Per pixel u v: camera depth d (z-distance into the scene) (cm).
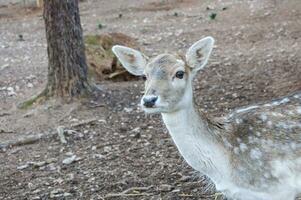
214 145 618
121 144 993
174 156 926
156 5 2462
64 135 1041
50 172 912
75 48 1184
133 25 2109
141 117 1109
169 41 1800
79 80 1195
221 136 626
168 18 2180
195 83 1294
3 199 835
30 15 2522
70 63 1184
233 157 621
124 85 1319
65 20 1170
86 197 822
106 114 1134
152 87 593
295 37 1645
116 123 1087
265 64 1389
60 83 1192
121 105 1175
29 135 1064
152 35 1906
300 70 1310
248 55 1497
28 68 1577
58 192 841
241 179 622
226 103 1152
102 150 977
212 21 2014
